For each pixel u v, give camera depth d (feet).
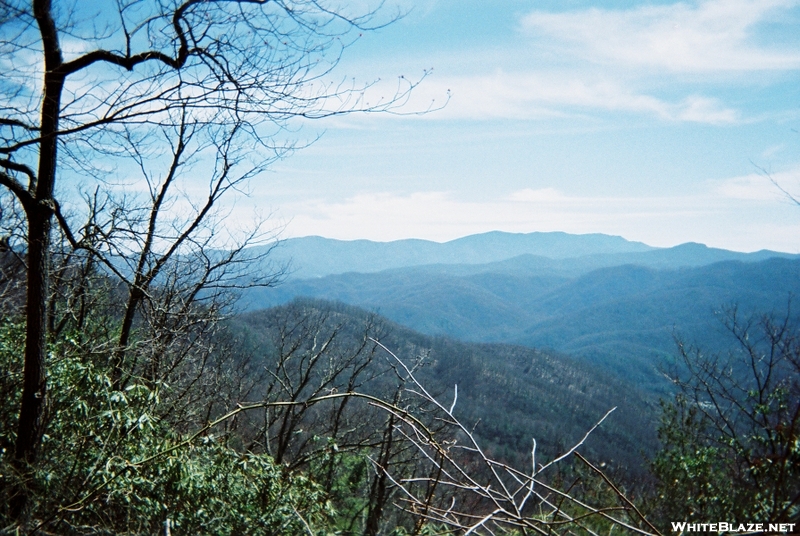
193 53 15.10
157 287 28.19
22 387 19.65
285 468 25.91
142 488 17.98
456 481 9.32
